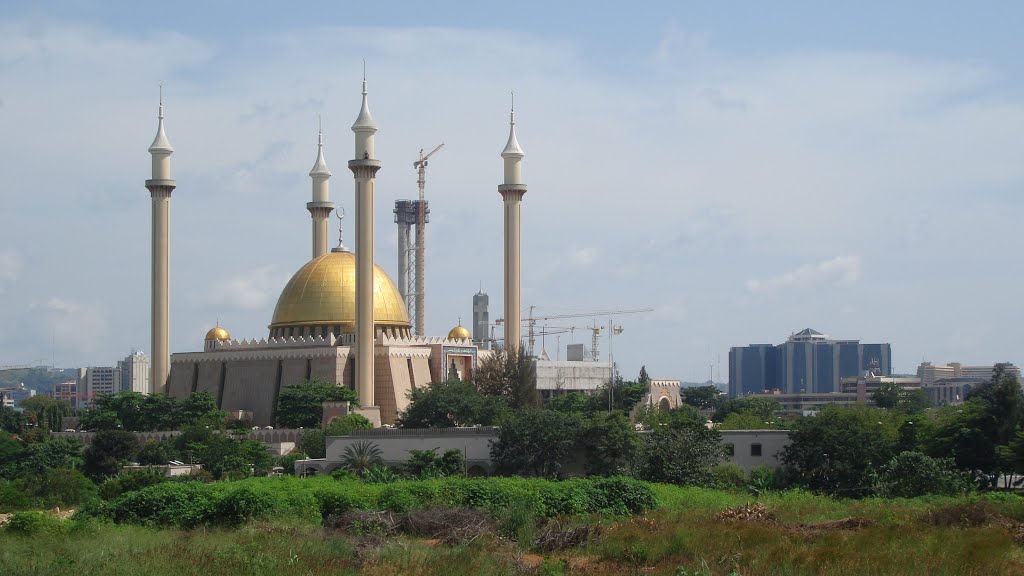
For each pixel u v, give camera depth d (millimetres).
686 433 154500
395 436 172250
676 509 112250
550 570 77375
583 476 160875
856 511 112000
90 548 84625
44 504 148500
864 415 180000
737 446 161750
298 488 114750
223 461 179250
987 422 154750
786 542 86500
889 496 138125
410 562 78125
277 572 74625
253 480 136375
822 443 151000
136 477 152625
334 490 110250
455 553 81500
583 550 87750
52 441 197875
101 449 189875
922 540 87562
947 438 155750
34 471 186500
